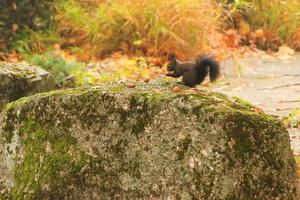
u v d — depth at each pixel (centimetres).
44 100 987
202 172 872
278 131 886
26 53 2470
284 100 1950
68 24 2623
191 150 881
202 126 880
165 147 897
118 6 2570
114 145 933
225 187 862
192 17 2538
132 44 2536
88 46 2542
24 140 995
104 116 943
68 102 969
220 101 915
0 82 1592
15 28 2558
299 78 2281
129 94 937
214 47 2648
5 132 1012
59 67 2091
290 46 2864
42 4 2631
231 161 865
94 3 2730
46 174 966
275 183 875
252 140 872
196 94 920
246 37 2842
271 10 2912
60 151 964
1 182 1007
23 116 1002
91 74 2194
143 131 915
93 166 942
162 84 1002
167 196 891
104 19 2562
